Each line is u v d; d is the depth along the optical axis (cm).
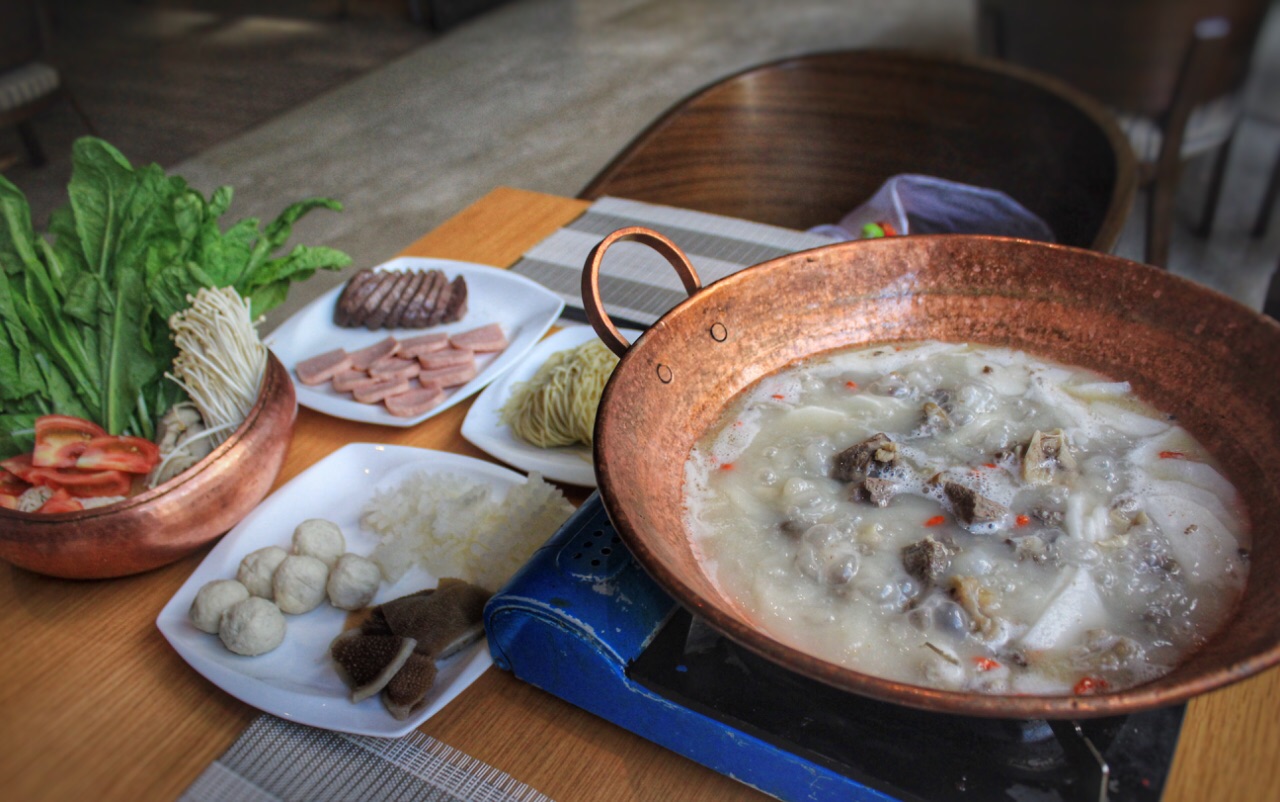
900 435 91
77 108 344
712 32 446
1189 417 85
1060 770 67
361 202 329
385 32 464
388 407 127
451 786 80
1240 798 71
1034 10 247
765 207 202
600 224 166
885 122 193
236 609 92
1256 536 74
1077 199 171
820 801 72
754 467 88
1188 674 56
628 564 83
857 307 99
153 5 470
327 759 83
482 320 145
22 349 116
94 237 122
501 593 82
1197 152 240
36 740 87
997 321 97
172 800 81
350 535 108
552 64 424
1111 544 76
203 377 115
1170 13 222
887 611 74
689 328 89
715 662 77
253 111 396
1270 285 138
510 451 114
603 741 83
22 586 104
